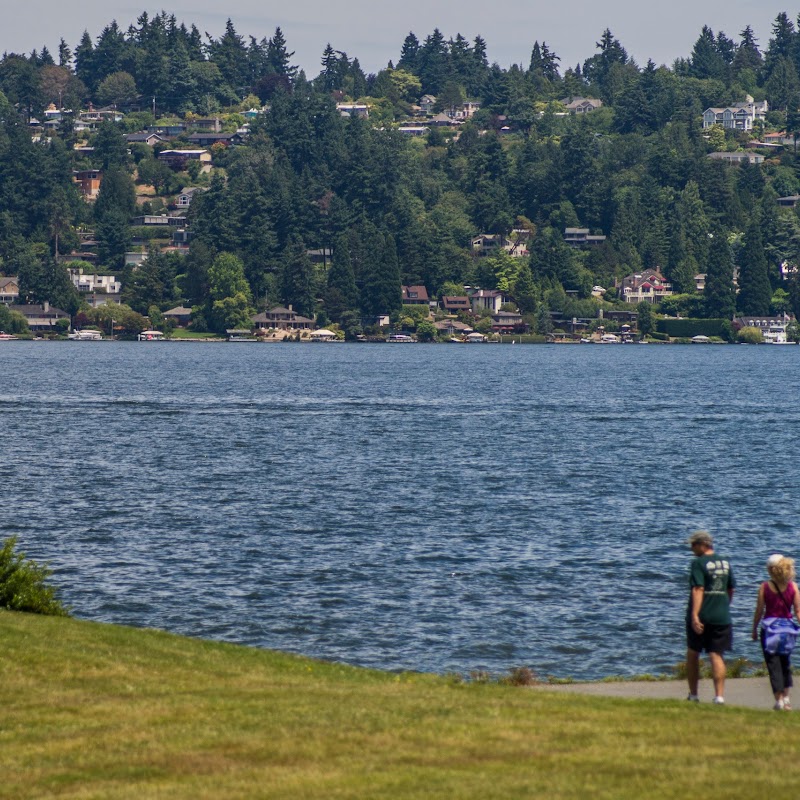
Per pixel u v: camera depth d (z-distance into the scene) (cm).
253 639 13625
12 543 11644
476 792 6388
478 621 14300
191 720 7994
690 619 8775
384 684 9450
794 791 6369
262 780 6688
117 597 15362
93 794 6569
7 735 7712
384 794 6391
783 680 8588
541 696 8862
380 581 16325
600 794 6331
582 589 15912
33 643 10019
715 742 7338
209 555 17988
